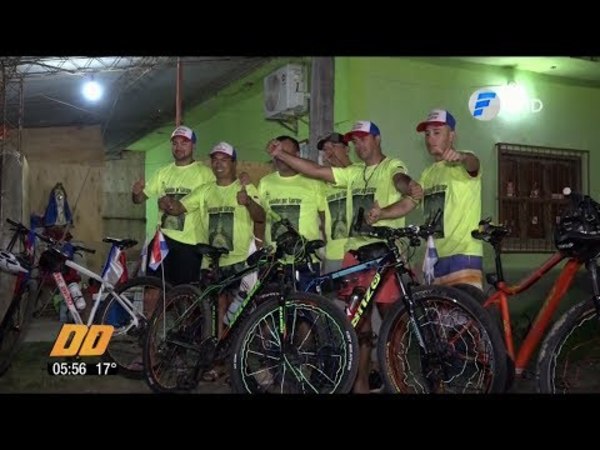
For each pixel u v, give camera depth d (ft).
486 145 22.72
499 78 22.89
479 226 14.26
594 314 11.43
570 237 11.70
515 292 12.94
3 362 15.88
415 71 21.68
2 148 23.15
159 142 40.16
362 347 14.35
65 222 30.73
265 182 16.66
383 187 14.98
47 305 25.17
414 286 12.68
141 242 40.42
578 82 24.29
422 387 13.12
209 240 16.98
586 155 24.31
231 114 30.68
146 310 16.94
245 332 12.89
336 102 21.74
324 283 13.76
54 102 29.71
